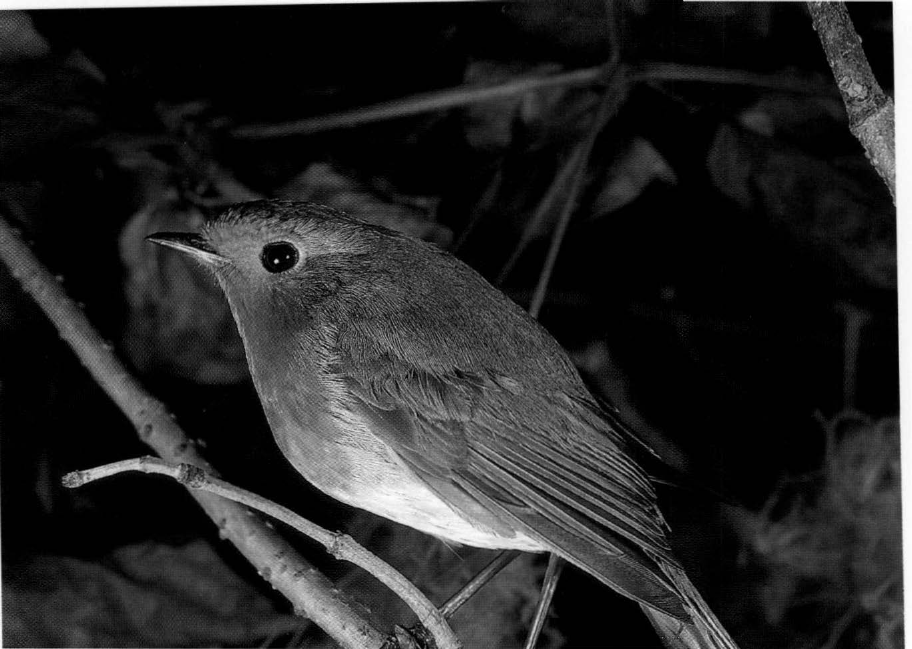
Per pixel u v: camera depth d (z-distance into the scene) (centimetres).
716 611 37
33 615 36
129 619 36
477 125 38
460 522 31
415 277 32
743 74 37
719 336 38
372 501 32
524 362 32
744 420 38
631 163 38
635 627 36
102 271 38
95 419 37
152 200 38
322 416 31
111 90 37
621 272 38
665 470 32
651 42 37
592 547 30
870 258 37
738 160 38
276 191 38
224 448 37
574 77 37
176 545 37
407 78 37
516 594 36
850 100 28
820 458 38
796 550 37
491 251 38
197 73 38
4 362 37
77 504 37
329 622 32
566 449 31
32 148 37
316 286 32
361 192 38
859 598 37
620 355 38
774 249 38
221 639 36
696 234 38
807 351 38
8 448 37
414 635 32
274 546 32
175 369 38
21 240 35
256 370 32
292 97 38
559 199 38
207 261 32
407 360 31
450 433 31
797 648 37
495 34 37
